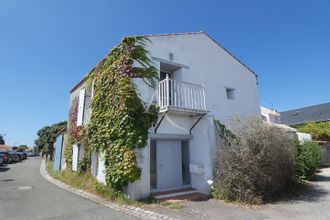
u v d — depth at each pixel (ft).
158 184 30.68
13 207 24.40
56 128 127.95
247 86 49.57
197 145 34.19
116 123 29.25
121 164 27.12
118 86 30.27
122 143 27.89
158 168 31.17
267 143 29.04
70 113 52.21
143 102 30.37
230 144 31.17
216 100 41.88
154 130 30.94
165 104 31.30
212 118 34.94
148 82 31.78
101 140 31.91
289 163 32.76
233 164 28.50
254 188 27.61
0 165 83.25
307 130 78.28
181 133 34.06
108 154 29.78
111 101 31.35
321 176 47.75
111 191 27.91
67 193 31.96
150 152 30.86
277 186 30.40
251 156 28.19
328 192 32.37
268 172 28.96
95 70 39.04
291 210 23.61
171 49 36.76
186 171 34.45
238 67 48.80
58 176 47.24
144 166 27.91
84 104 41.50
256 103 50.52
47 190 34.45
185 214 21.97
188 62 38.81
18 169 69.72
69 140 48.39
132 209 23.31
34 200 27.66
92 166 35.65
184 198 28.48
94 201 26.91
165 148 32.50
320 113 105.50
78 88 49.14
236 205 25.72
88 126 35.94
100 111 33.58
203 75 40.75
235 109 45.09
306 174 42.04
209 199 28.55
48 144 120.67
